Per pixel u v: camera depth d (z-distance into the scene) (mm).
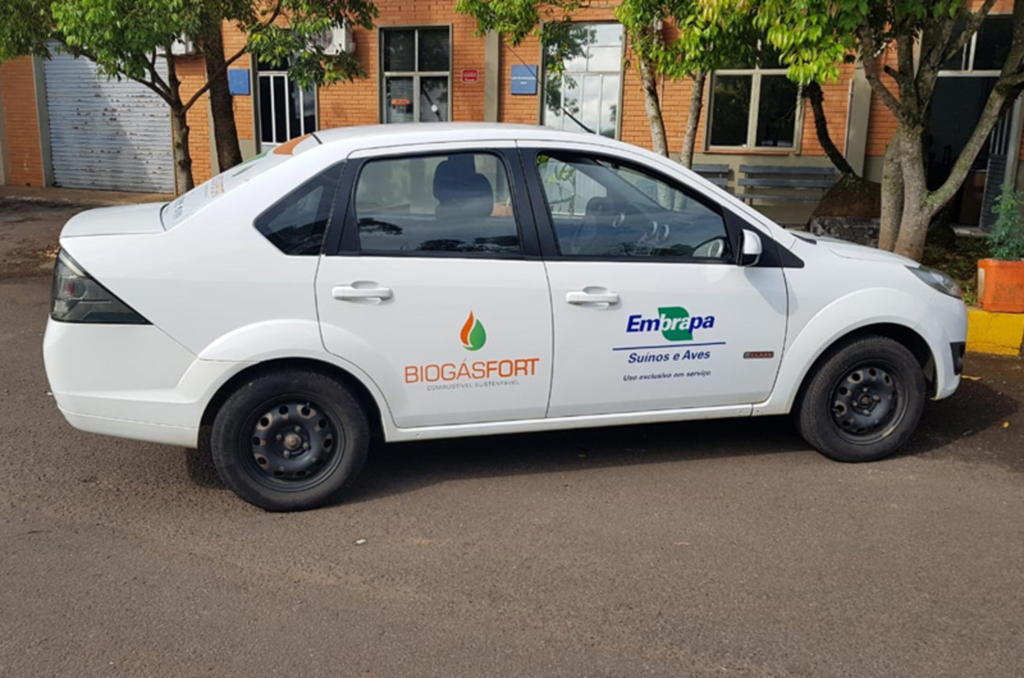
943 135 13539
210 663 3066
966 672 3027
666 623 3318
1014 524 4156
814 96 11055
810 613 3387
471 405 4336
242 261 3988
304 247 4062
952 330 4941
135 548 3879
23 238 12297
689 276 4480
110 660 3074
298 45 9367
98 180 17625
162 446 5062
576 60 13344
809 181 12625
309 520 4176
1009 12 11516
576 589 3559
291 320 4035
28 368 6508
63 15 8172
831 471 4781
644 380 4516
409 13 13914
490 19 9922
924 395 4898
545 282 4297
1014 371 6633
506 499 4414
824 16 5992
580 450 5066
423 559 3807
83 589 3533
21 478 4598
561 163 4398
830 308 4680
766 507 4324
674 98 12914
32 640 3184
